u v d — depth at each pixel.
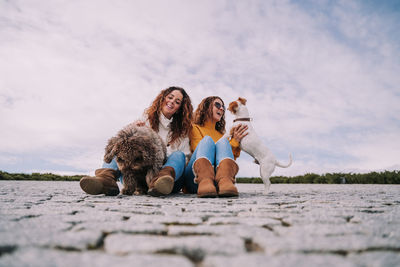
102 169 3.51
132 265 0.94
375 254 1.05
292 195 4.06
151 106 4.41
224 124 5.04
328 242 1.20
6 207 2.28
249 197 3.57
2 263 0.93
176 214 2.03
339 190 5.82
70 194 3.91
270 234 1.38
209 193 3.21
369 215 1.96
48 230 1.38
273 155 4.33
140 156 3.34
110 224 1.56
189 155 4.36
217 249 1.11
